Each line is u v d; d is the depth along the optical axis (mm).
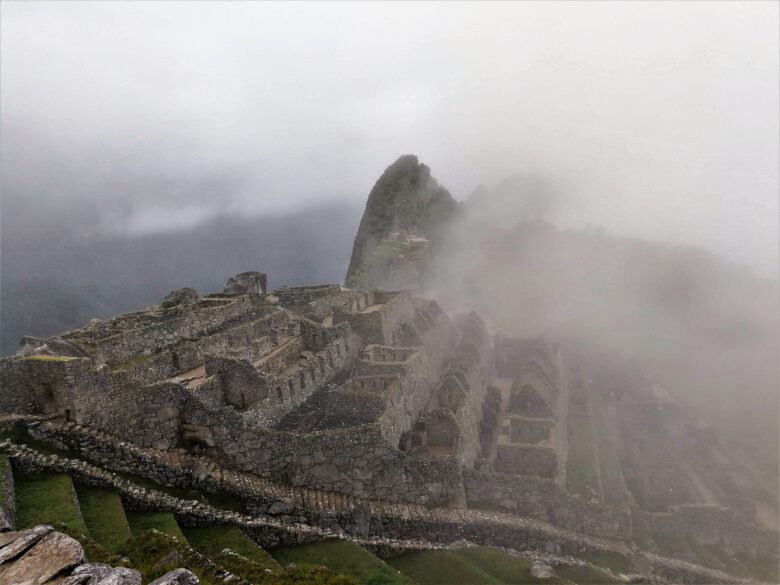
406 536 39344
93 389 33219
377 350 58469
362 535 37500
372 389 48844
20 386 32938
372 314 60719
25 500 27125
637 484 68062
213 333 51406
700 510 59906
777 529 61469
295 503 36656
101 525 27203
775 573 54938
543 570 37125
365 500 40344
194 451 37125
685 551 54312
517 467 52531
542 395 62125
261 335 51906
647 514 59031
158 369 40062
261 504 35500
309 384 47344
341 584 23344
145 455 33469
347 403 45188
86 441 31969
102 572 15750
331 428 43969
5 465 28094
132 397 35125
